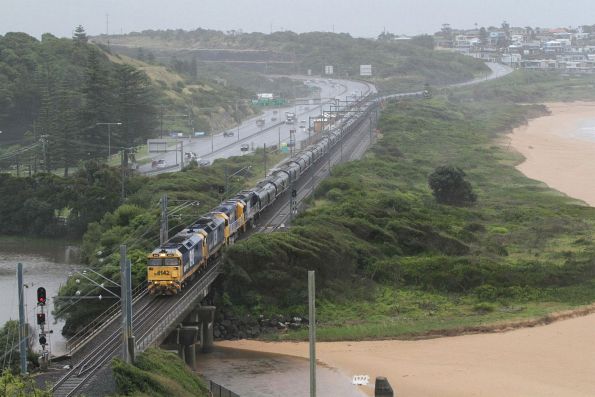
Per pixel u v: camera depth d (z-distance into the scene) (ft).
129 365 265.34
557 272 457.68
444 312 416.46
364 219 514.68
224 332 391.86
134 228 526.57
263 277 409.90
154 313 338.75
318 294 422.00
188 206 507.71
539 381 320.29
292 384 319.88
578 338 375.04
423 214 566.77
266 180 608.19
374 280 454.40
